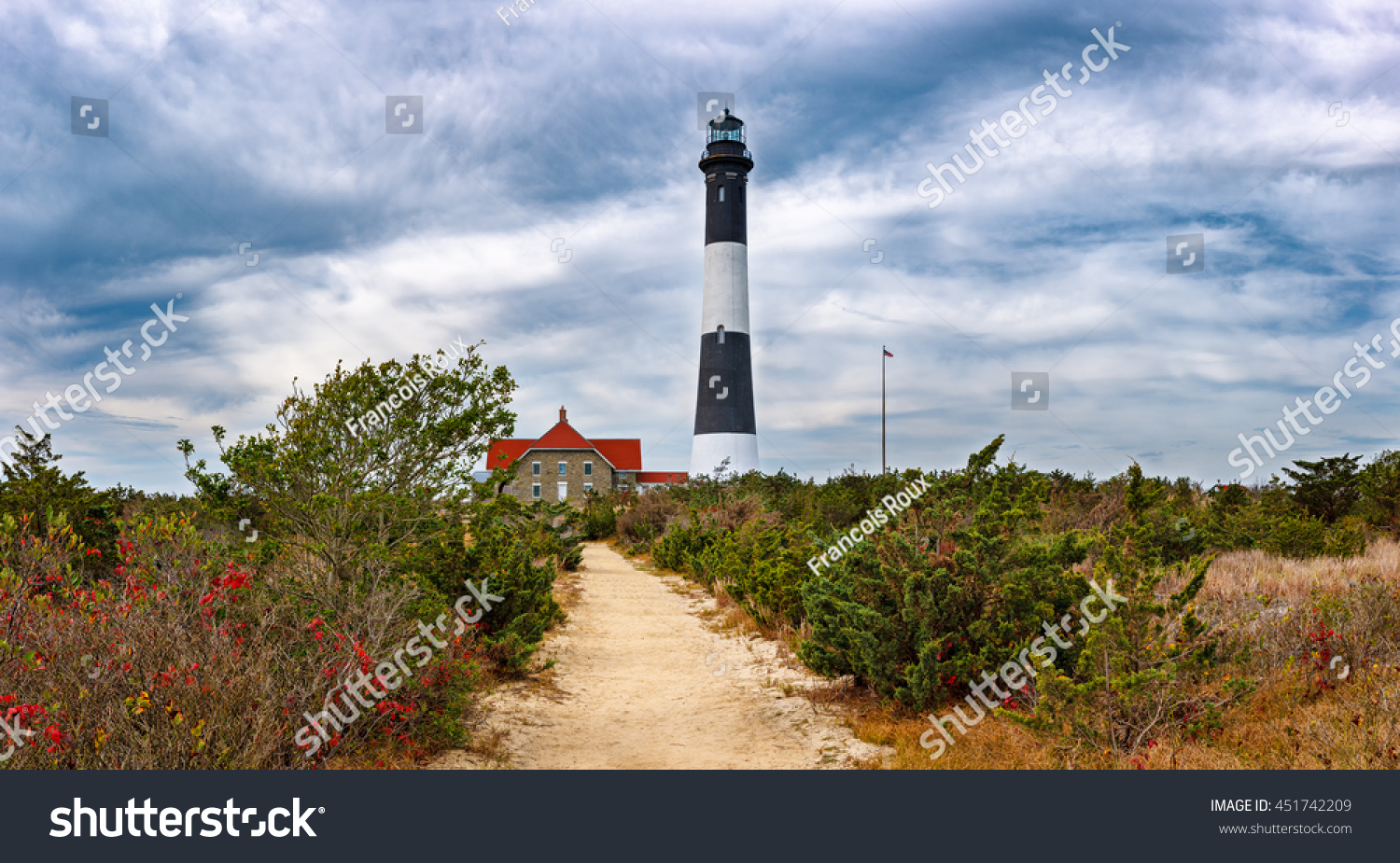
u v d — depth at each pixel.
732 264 54.22
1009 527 9.34
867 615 8.34
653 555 30.48
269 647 6.58
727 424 53.34
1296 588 12.10
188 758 5.63
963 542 8.70
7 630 5.86
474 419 9.46
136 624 5.91
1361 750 6.20
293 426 8.55
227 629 6.45
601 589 22.12
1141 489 10.34
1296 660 8.12
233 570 7.01
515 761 7.26
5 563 6.51
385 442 9.20
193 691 5.82
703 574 22.27
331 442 8.80
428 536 9.59
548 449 70.12
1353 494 22.28
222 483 8.77
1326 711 7.10
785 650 12.14
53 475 11.39
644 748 7.74
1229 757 6.46
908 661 8.46
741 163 54.47
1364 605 8.82
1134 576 6.92
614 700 9.88
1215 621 8.90
